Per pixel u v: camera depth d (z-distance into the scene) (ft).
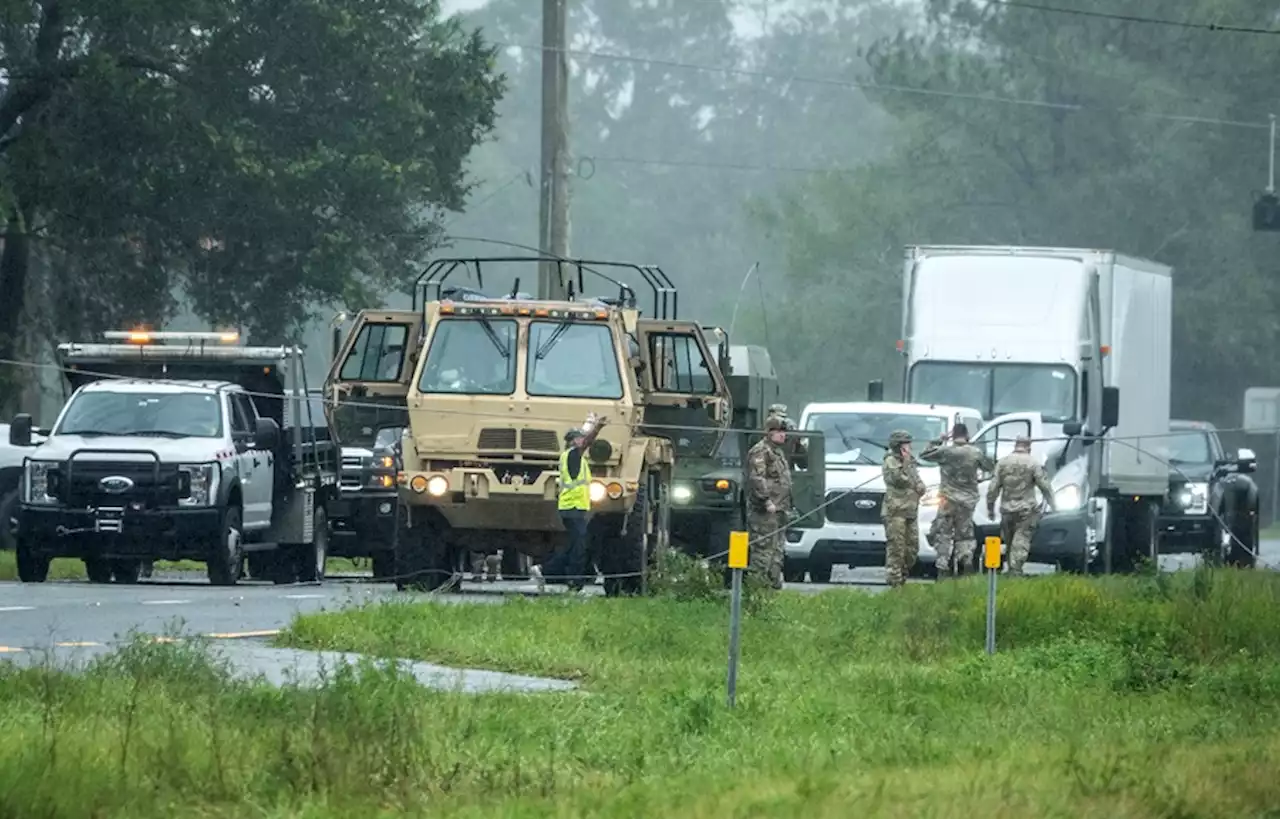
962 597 273.75
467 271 334.03
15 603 278.05
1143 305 468.34
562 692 178.91
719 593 286.46
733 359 378.94
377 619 233.14
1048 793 122.31
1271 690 192.44
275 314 593.83
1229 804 122.21
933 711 173.99
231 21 562.66
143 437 341.41
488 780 128.88
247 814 117.39
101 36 572.92
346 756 128.06
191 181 565.12
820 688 188.75
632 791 124.47
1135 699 189.98
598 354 304.91
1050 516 410.31
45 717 138.51
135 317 606.14
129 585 339.16
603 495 297.53
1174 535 509.35
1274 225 516.32
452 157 602.85
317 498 376.27
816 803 118.21
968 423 413.39
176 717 143.02
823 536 403.34
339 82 583.17
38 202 565.53
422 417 303.48
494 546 309.63
